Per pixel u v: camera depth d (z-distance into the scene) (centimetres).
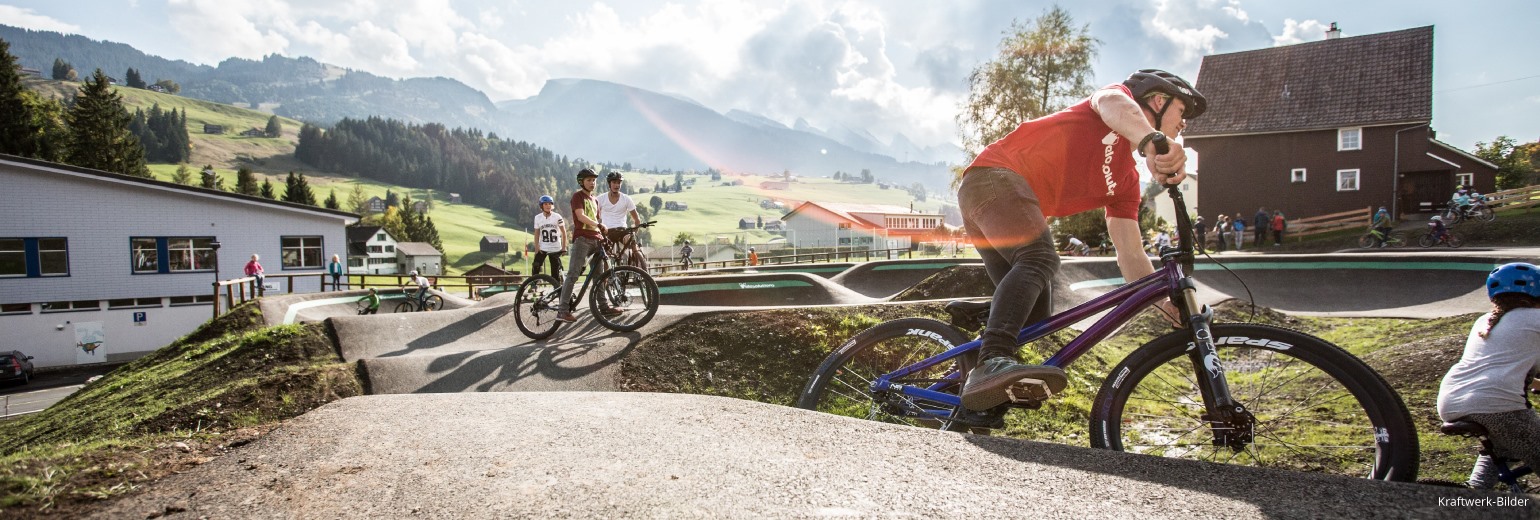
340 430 222
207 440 212
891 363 278
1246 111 3506
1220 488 155
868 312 658
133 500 168
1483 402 283
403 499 162
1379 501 143
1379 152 3222
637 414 238
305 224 3250
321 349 667
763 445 198
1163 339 226
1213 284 1341
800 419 225
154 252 3009
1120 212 271
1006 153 245
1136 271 271
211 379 621
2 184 2809
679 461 184
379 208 19188
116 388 763
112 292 2950
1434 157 3133
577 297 671
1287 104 3438
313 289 3238
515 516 150
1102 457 179
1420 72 3228
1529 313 280
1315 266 1288
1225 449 232
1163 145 218
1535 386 283
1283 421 213
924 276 1831
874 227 7862
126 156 6019
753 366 607
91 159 5816
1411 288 1193
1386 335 808
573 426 222
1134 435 235
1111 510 147
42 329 2870
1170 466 171
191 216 3052
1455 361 526
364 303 1688
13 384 2597
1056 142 244
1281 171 3416
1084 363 642
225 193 3077
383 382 549
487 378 570
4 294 2817
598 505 154
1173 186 227
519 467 181
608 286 663
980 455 185
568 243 874
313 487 172
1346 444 202
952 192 3484
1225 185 3528
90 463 186
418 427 224
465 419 235
